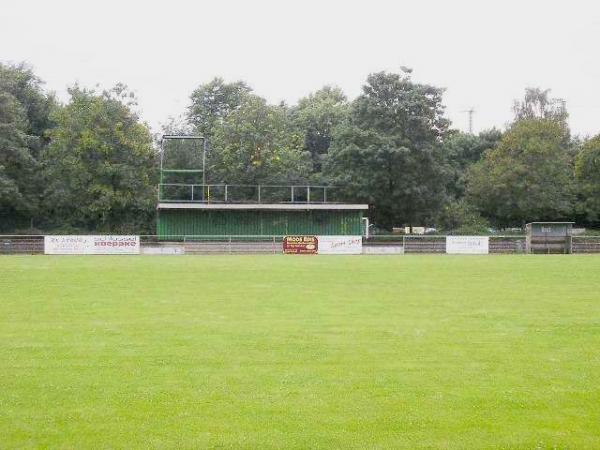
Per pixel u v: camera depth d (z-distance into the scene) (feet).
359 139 182.39
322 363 35.50
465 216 215.92
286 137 200.23
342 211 171.63
